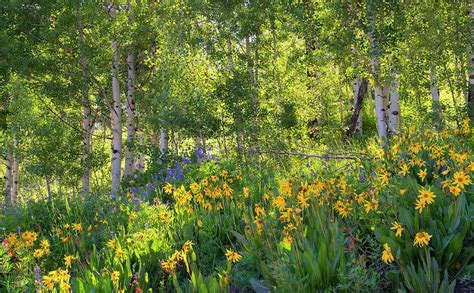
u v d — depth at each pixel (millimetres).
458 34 11719
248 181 7219
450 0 12188
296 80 16250
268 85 15430
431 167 5340
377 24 10836
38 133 16516
